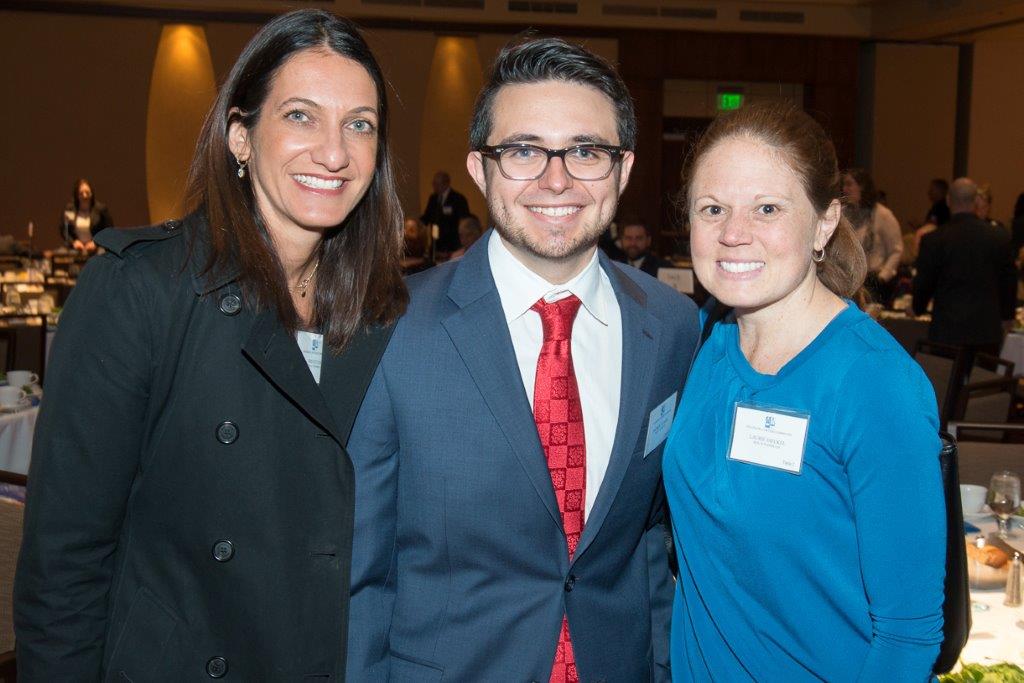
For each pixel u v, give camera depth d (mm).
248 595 1363
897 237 8062
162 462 1329
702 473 1439
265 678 1388
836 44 13398
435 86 12852
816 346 1349
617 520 1544
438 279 1589
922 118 13812
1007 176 14133
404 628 1517
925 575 1254
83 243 9898
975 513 2539
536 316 1540
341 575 1434
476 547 1487
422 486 1491
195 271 1318
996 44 13859
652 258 6613
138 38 12266
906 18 12633
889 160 13836
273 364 1363
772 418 1351
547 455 1496
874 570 1271
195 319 1327
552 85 1447
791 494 1337
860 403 1276
